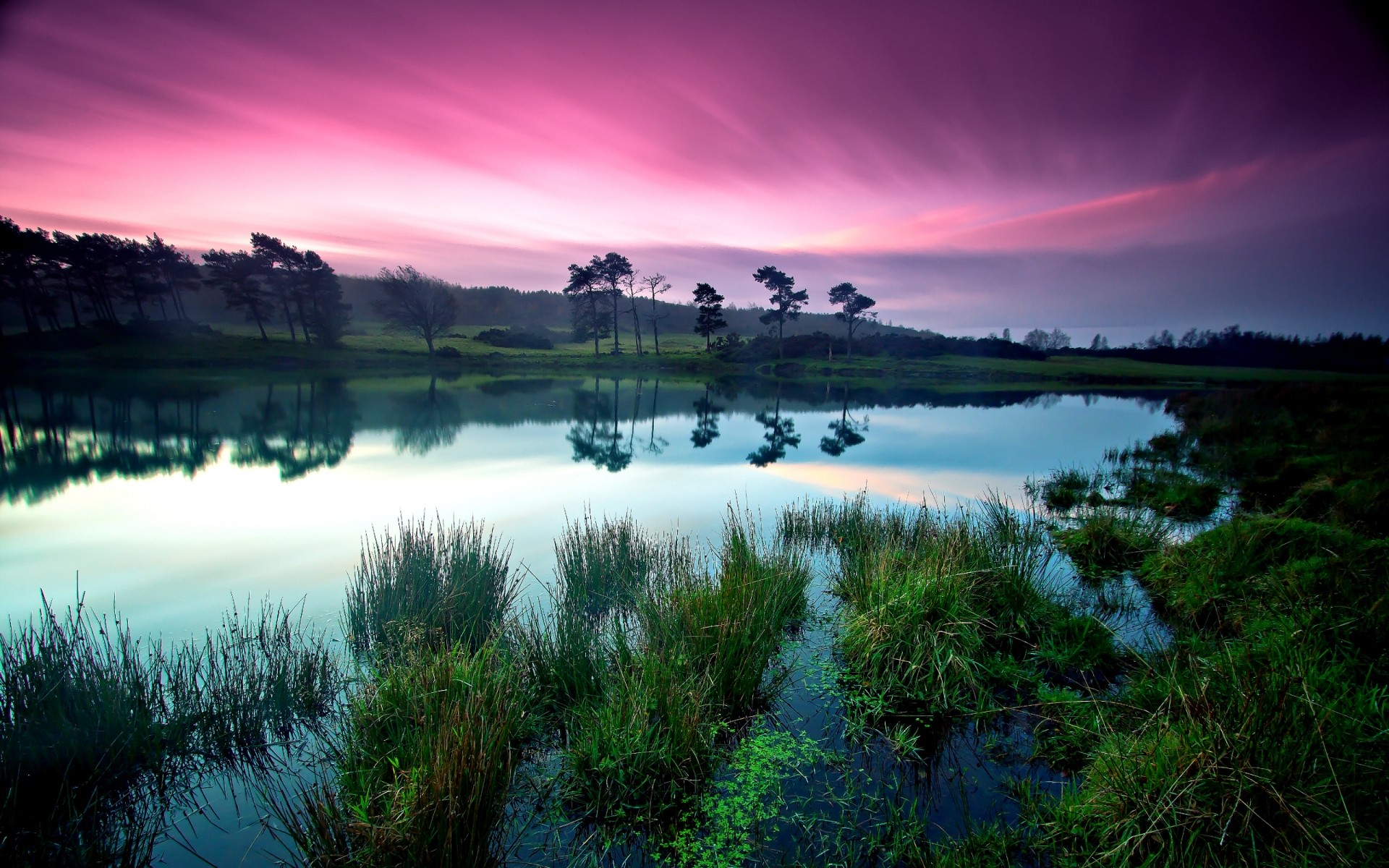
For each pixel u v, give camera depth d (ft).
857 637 17.76
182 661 15.71
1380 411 59.00
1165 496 35.58
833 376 201.77
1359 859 8.77
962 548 20.79
